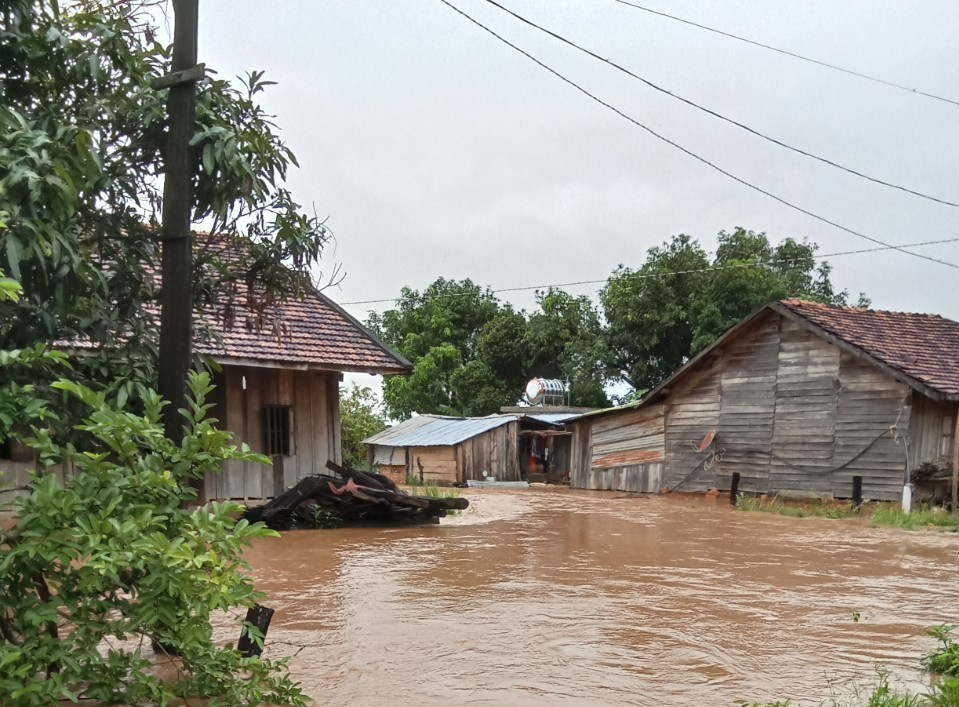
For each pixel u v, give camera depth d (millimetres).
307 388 15312
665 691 4930
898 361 18750
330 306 16797
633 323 35281
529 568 9414
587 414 27641
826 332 19641
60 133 4621
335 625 6488
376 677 5145
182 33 5715
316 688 4922
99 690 3941
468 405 42906
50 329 4723
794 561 10297
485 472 31766
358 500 13742
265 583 8352
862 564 10094
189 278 5766
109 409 4051
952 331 23094
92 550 3611
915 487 18172
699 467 23656
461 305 46625
